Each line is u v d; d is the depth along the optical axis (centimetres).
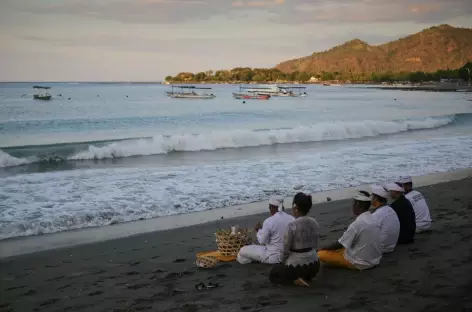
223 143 2747
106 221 1135
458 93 13900
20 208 1225
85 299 632
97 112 5634
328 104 8456
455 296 561
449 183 1582
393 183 821
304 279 620
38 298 647
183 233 1029
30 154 2195
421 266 684
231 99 10750
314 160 2100
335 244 701
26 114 5191
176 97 10544
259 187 1528
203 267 740
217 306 569
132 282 695
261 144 2822
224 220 1148
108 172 1762
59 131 3488
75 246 938
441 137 3177
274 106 7731
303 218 616
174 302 593
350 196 1413
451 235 866
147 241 966
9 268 802
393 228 749
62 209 1223
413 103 8456
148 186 1516
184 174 1736
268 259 715
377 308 535
